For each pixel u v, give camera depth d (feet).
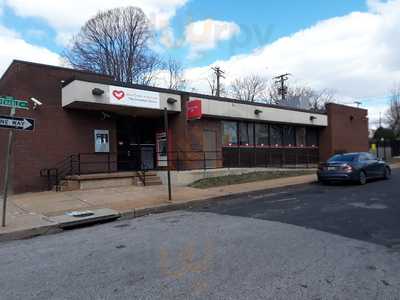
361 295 13.23
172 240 21.83
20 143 44.52
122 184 47.98
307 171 66.49
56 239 23.90
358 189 44.16
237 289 13.88
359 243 20.24
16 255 20.24
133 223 28.22
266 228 24.25
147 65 121.90
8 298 13.88
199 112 52.85
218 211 31.89
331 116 87.45
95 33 110.93
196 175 50.67
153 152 60.03
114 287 14.55
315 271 15.74
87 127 50.08
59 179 46.80
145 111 52.90
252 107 67.46
